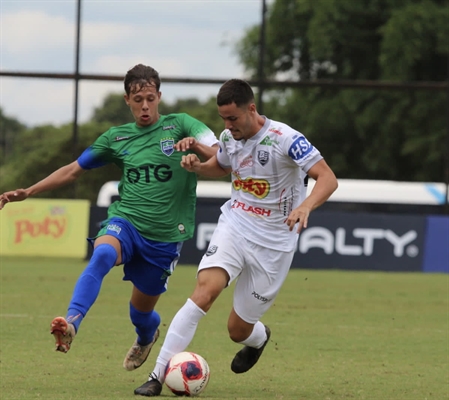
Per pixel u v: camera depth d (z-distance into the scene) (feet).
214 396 58.39
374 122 349.00
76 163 64.75
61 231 184.85
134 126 63.72
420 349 84.48
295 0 366.63
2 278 145.38
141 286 64.23
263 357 78.13
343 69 364.38
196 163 58.44
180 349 57.62
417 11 337.52
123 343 83.97
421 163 348.79
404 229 176.35
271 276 59.31
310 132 361.71
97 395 57.36
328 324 100.78
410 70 343.87
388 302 124.26
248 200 58.75
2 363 71.41
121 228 62.08
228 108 55.72
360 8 352.69
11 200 64.03
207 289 57.36
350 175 364.38
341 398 59.41
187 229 64.08
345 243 176.35
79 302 56.49
